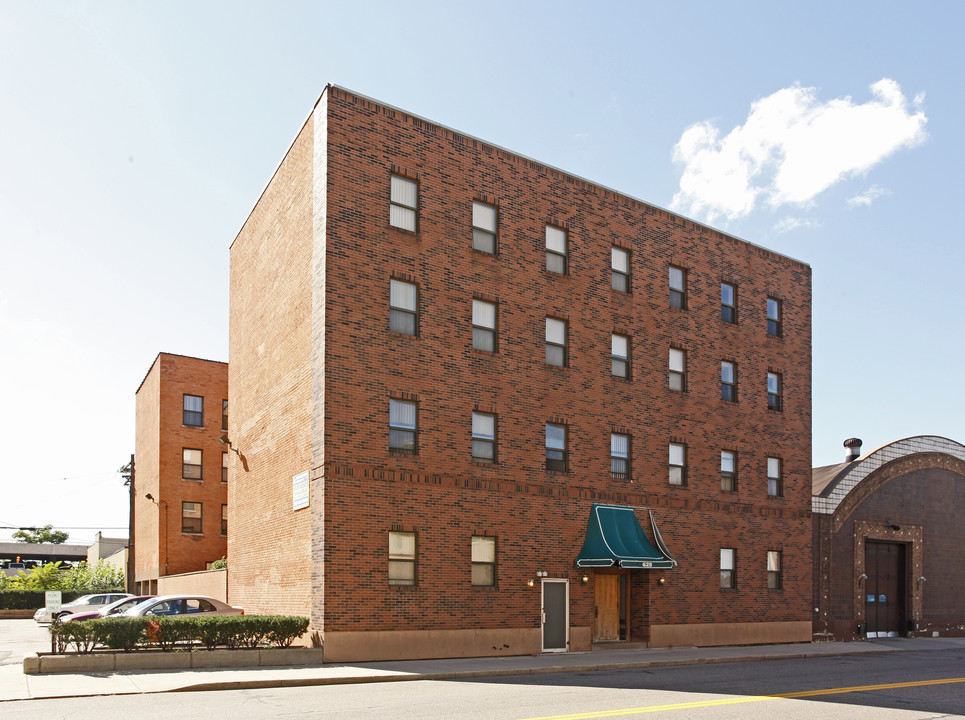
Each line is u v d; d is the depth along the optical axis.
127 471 51.09
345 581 23.19
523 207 28.91
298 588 24.94
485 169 28.16
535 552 27.19
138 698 16.45
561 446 28.69
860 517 38.16
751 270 36.06
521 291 28.34
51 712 14.49
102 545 79.06
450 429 25.95
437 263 26.52
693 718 14.62
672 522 31.14
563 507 28.16
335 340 24.22
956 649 33.75
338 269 24.56
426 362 25.80
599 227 30.98
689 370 32.91
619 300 31.09
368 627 23.33
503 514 26.64
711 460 33.00
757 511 34.12
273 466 28.20
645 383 31.34
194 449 45.72
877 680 21.20
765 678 21.27
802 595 35.16
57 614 36.28
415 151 26.62
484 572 26.14
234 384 34.47
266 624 22.47
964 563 41.91
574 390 29.14
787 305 37.22
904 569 39.84
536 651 26.58
